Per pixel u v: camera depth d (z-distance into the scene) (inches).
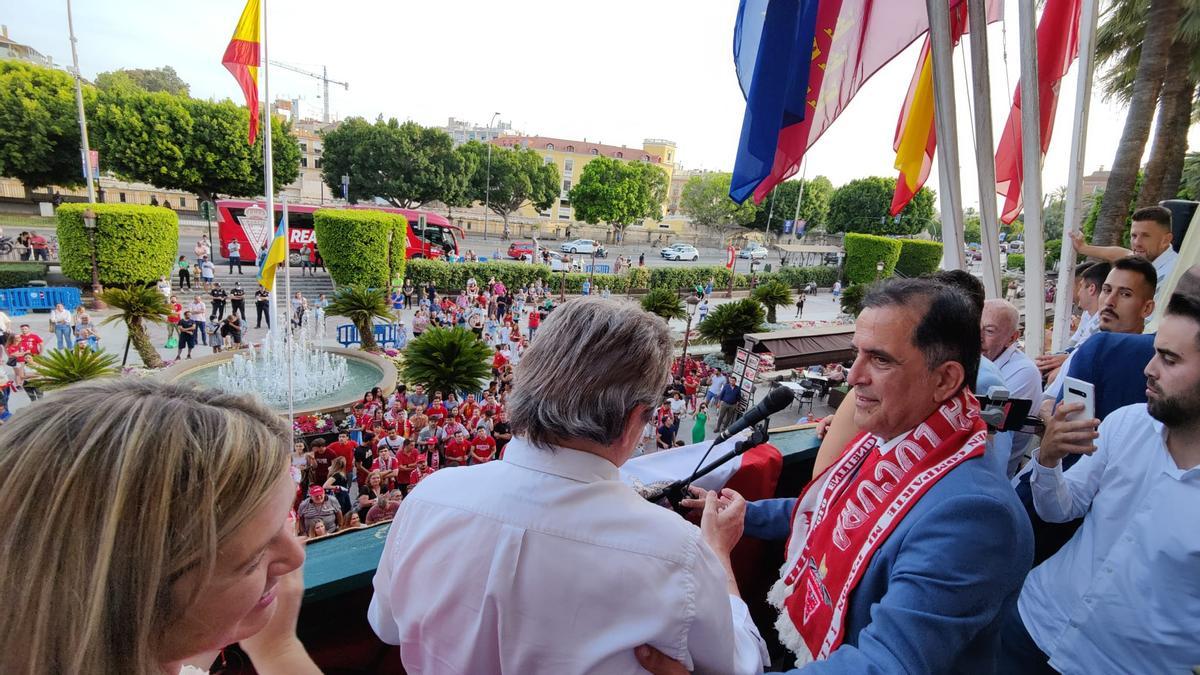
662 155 3641.7
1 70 1466.5
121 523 23.2
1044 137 161.5
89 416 24.7
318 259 1207.6
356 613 63.2
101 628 23.5
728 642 39.0
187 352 734.5
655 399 40.2
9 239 1156.5
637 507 38.9
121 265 892.0
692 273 1481.3
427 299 1072.8
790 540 69.4
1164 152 439.2
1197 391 57.9
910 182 147.0
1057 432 66.6
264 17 440.8
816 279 1667.1
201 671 32.6
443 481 43.7
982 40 105.3
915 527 46.4
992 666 48.8
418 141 1977.1
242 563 27.5
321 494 321.7
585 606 35.9
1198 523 58.9
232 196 1711.4
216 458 25.3
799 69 125.0
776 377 730.2
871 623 45.8
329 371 642.8
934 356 49.3
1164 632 61.0
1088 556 70.1
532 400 39.2
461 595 38.5
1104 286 121.3
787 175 129.6
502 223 2677.2
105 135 1477.6
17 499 23.2
